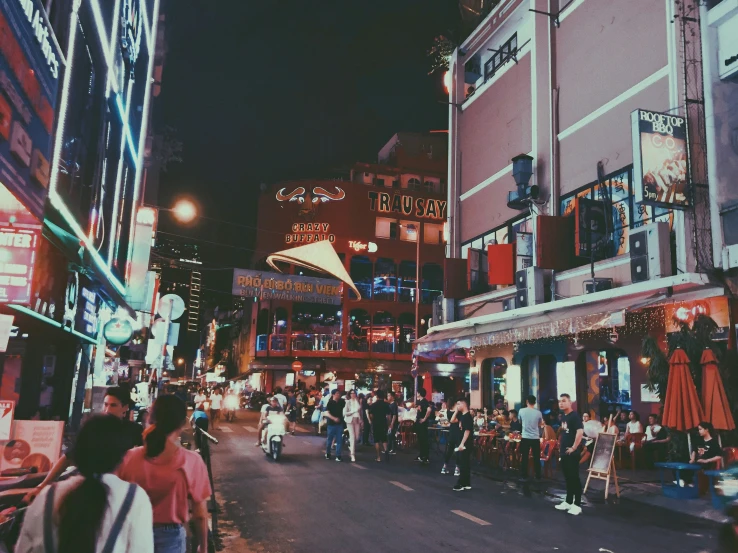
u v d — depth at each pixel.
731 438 10.34
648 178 11.34
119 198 13.75
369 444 18.08
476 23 23.39
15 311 8.24
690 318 11.74
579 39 16.50
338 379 43.09
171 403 3.18
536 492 10.12
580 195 15.87
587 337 15.22
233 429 22.72
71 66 8.25
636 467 12.92
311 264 26.89
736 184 11.44
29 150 5.73
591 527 7.54
